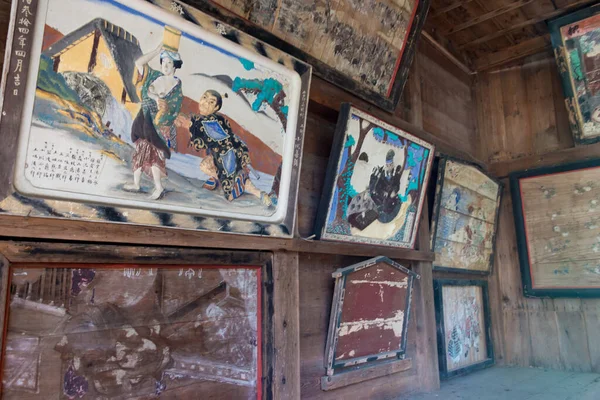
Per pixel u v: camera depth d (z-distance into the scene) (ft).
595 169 12.16
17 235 4.48
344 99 8.74
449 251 11.69
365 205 8.58
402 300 9.38
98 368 4.96
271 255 7.00
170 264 5.73
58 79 4.57
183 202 5.71
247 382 6.39
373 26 8.82
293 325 7.11
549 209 12.90
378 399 8.88
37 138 4.44
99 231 5.02
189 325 5.85
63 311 4.78
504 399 9.23
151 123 5.37
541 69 13.74
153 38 5.32
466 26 12.83
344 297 7.98
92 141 4.85
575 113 12.23
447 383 10.77
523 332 13.14
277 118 6.83
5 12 4.95
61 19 4.55
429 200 11.31
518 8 12.31
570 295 12.32
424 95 12.09
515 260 13.52
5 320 4.37
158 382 5.45
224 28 5.94
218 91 6.03
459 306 12.02
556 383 10.66
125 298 5.29
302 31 7.63
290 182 7.06
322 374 7.88
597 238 12.03
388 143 8.85
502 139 14.19
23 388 4.42
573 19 11.52
